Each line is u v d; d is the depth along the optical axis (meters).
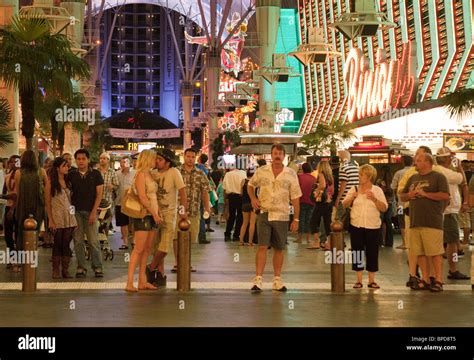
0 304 9.88
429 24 76.56
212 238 22.55
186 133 118.31
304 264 15.42
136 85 192.50
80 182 12.92
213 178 29.88
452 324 8.59
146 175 11.26
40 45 21.97
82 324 8.39
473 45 68.88
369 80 66.69
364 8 27.94
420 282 11.73
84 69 23.08
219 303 10.10
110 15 188.62
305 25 120.44
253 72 55.19
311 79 123.69
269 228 11.38
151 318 8.84
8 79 21.44
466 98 27.31
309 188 20.02
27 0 65.75
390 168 23.95
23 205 13.53
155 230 11.68
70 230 12.97
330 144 61.28
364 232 11.76
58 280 12.66
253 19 111.06
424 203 11.48
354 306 9.92
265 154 43.91
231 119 109.25
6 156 28.80
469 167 19.67
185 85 120.62
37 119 34.59
